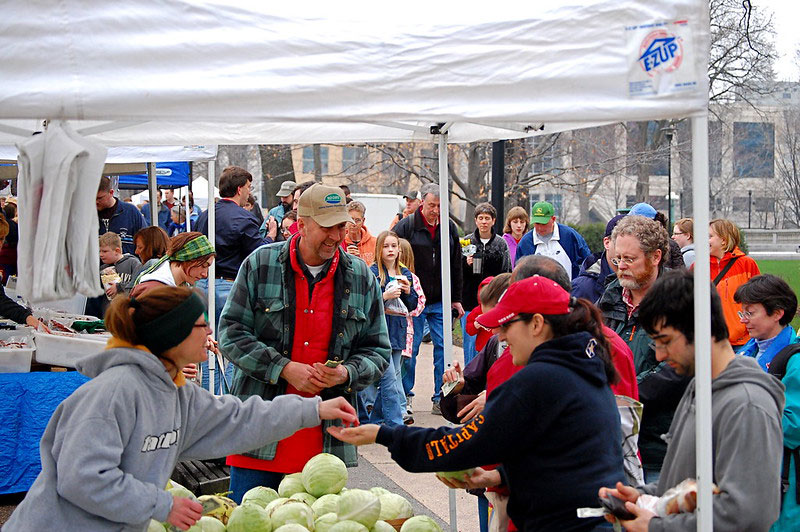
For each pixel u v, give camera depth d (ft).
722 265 22.21
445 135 14.30
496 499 11.06
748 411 8.07
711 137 96.53
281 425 10.44
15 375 18.07
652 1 8.45
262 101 8.26
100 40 8.04
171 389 9.24
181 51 8.18
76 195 8.34
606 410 8.75
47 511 8.61
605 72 8.52
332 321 13.32
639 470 10.34
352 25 8.55
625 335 12.58
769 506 7.86
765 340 14.14
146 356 8.96
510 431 8.54
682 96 8.41
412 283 25.11
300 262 13.23
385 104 8.50
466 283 28.30
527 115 8.54
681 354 8.68
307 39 8.44
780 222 159.74
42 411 17.85
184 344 9.21
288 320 13.17
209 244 17.38
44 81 7.89
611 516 8.38
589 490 8.44
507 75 8.57
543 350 8.85
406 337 24.81
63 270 8.30
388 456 23.27
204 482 17.13
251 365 12.81
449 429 9.11
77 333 18.88
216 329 24.29
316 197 12.87
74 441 8.43
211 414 10.12
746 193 156.15
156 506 8.71
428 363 36.99
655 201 131.03
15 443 17.67
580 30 8.56
